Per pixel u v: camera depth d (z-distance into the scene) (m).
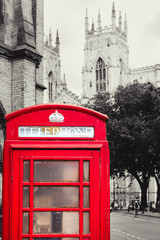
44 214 6.82
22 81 18.88
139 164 54.78
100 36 126.44
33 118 7.08
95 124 7.15
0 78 18.59
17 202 6.82
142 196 57.94
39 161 6.94
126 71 128.25
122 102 53.00
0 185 17.50
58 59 120.38
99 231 6.82
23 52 18.89
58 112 7.12
